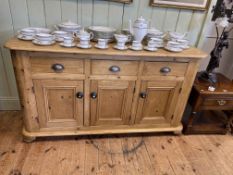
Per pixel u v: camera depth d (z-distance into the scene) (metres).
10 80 1.74
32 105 1.36
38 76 1.25
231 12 1.52
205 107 1.61
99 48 1.26
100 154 1.49
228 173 1.45
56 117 1.46
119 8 1.55
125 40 1.30
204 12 1.65
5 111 1.84
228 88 1.62
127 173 1.36
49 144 1.53
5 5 1.42
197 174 1.41
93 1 1.49
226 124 1.79
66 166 1.36
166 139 1.71
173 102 1.57
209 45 1.94
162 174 1.38
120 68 1.33
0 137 1.54
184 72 1.43
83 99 1.41
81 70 1.29
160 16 1.63
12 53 1.17
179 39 1.48
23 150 1.45
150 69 1.37
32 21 1.51
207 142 1.73
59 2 1.46
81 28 1.46
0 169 1.30
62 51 1.15
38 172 1.30
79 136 1.64
